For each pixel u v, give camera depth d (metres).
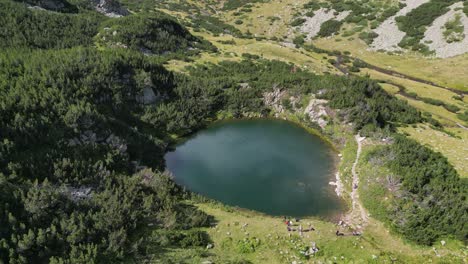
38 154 34.38
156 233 30.22
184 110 57.59
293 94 61.12
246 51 90.19
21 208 27.70
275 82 63.84
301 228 33.19
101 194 32.38
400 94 78.25
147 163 43.88
